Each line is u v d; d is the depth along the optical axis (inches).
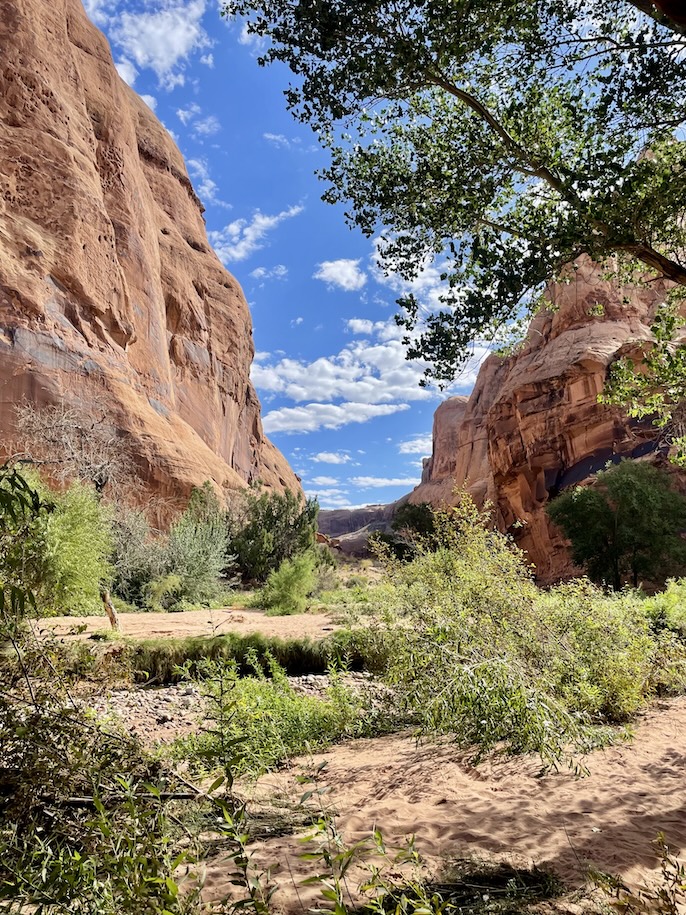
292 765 183.3
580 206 140.0
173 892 55.5
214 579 885.8
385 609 250.2
